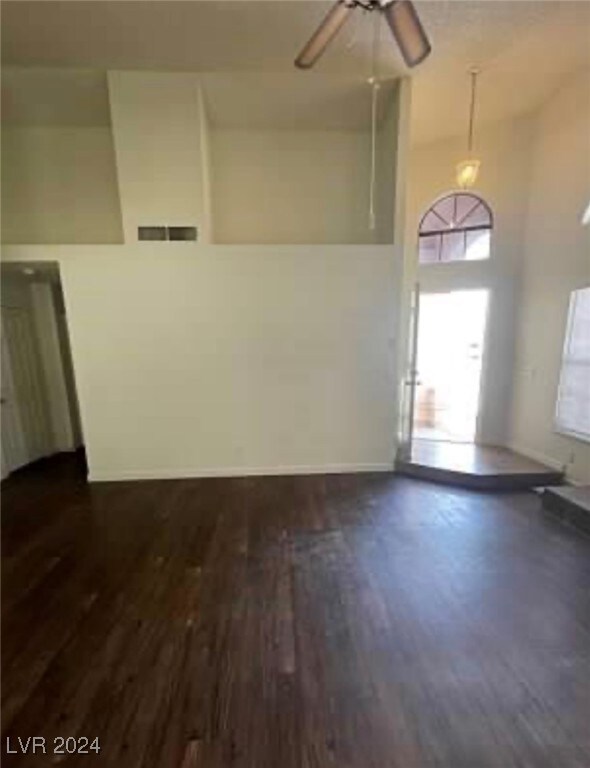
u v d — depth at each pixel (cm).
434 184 544
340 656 206
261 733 167
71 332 428
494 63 392
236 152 483
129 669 199
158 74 399
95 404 441
